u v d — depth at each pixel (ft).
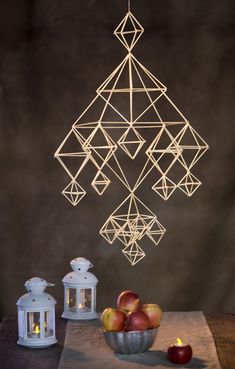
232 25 12.25
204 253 12.53
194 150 12.35
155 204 12.44
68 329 8.86
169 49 12.28
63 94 12.35
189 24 12.25
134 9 12.25
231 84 12.31
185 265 12.56
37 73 12.34
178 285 12.59
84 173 12.44
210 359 7.50
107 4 12.24
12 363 7.44
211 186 12.42
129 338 7.58
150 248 12.54
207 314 9.62
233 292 12.58
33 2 12.23
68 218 12.50
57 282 12.60
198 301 12.62
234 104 12.34
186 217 12.48
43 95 12.36
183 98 12.32
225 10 12.23
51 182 12.46
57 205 12.49
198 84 12.32
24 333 8.06
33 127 12.40
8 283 12.60
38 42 12.29
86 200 12.48
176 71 12.29
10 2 12.25
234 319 9.33
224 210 12.46
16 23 12.28
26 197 12.48
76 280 9.35
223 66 12.29
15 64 12.32
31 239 12.53
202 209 12.46
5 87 12.35
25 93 12.36
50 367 7.29
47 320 8.12
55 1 12.25
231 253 12.51
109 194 12.44
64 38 12.28
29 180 12.46
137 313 7.66
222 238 12.50
